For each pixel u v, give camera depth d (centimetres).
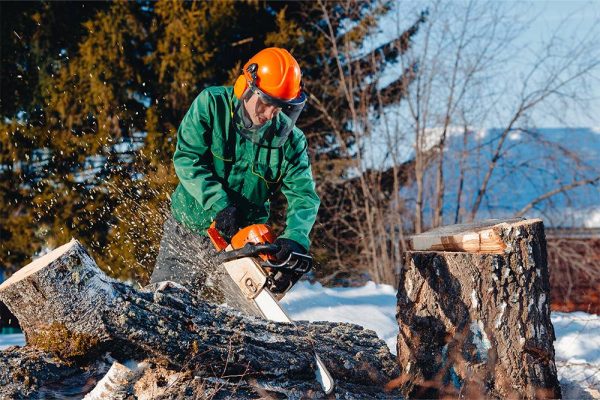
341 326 381
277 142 375
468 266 351
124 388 296
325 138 1512
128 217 903
